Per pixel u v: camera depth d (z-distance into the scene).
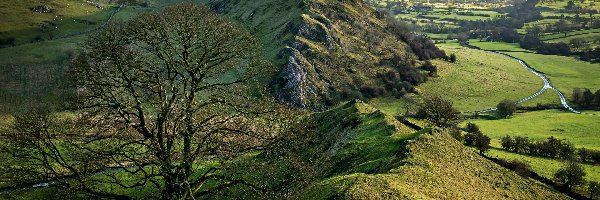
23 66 124.56
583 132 122.56
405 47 170.50
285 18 149.75
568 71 196.00
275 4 159.62
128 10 195.88
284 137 39.81
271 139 38.41
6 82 113.62
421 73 160.25
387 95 140.50
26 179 31.94
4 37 147.25
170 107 35.84
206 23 38.50
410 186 34.84
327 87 131.25
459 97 154.62
